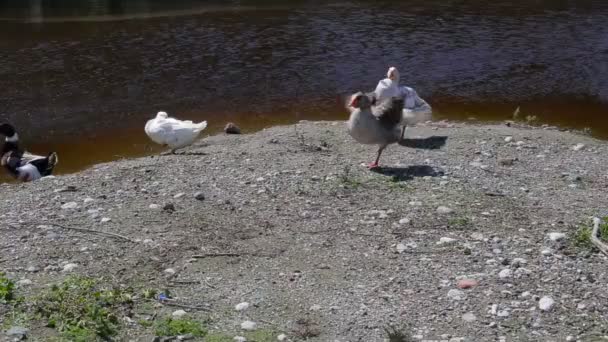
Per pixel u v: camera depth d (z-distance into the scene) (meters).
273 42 21.03
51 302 6.60
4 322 6.27
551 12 25.28
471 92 17.27
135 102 16.20
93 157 13.33
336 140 12.59
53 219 8.72
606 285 7.15
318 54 19.92
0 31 22.20
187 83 17.48
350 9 25.36
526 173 10.77
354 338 6.24
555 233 8.31
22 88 16.97
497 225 8.64
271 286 7.12
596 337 6.27
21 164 11.80
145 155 13.36
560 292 7.00
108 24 23.05
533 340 6.21
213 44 20.73
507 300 6.85
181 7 25.64
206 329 6.33
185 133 11.95
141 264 7.54
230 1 26.69
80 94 16.66
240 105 16.05
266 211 9.05
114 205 9.21
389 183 10.10
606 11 25.39
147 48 20.30
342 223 8.69
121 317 6.46
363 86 17.38
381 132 10.42
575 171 10.98
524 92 17.31
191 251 7.87
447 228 8.53
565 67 19.27
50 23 23.27
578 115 15.81
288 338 6.21
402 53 20.17
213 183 10.12
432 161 11.21
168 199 9.46
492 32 22.59
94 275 7.25
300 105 16.08
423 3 26.52
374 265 7.58
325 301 6.84
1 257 7.63
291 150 11.93
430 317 6.57
